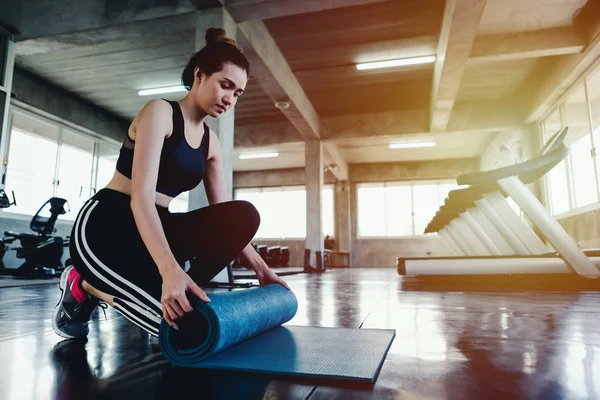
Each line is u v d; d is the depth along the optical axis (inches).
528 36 222.2
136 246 38.7
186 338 37.3
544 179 297.3
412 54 247.3
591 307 77.4
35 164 302.5
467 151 478.3
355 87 298.7
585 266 132.8
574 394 27.5
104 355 39.9
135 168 36.9
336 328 52.5
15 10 188.5
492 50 224.5
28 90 282.7
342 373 31.6
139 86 301.7
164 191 43.9
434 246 519.2
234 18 175.8
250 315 39.8
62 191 322.3
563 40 216.7
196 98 42.7
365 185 548.1
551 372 33.0
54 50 201.2
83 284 46.9
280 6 167.3
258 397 27.4
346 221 534.9
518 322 59.9
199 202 157.9
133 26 178.2
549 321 60.5
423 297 101.7
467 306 81.4
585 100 234.8
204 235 45.1
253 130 382.9
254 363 34.7
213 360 35.7
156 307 36.2
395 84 294.5
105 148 365.1
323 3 165.3
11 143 287.7
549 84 263.1
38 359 38.2
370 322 60.6
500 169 134.5
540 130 307.1
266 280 54.7
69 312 47.4
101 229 39.8
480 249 215.6
